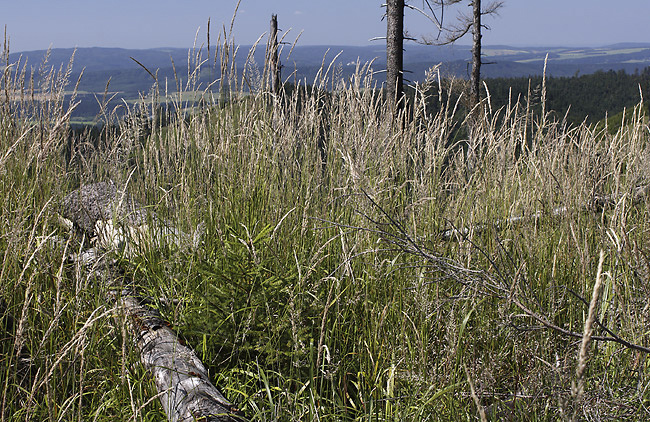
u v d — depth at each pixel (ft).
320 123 14.38
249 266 9.62
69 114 12.17
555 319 9.68
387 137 13.58
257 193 13.05
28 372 8.68
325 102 14.24
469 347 8.82
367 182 11.32
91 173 13.51
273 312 9.35
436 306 9.23
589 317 4.23
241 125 13.91
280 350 8.94
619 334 8.36
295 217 12.20
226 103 14.06
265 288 9.27
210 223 12.77
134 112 13.69
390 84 25.72
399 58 25.59
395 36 25.48
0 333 9.07
